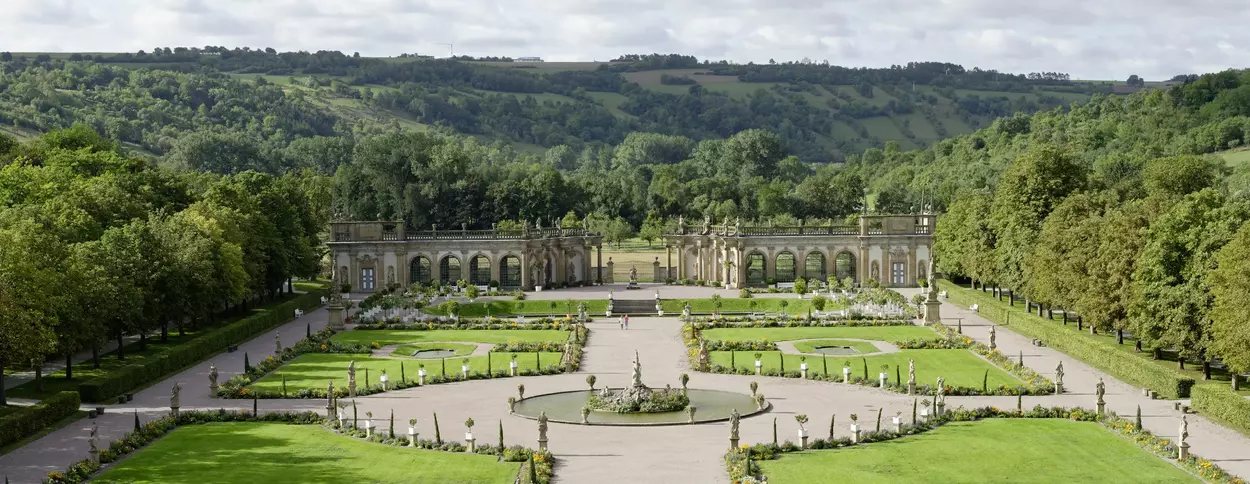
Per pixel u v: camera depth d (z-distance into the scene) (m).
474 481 80.06
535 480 78.12
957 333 148.12
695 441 92.25
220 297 152.38
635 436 94.00
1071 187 177.00
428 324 164.12
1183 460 83.94
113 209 156.62
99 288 115.25
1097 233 136.62
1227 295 100.06
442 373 122.56
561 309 186.38
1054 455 86.75
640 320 172.50
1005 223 177.00
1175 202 145.75
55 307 108.50
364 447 90.38
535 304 186.75
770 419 100.31
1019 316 156.38
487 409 105.56
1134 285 119.62
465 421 94.44
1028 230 165.88
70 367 115.81
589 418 100.69
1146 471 81.94
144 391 115.56
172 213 174.88
